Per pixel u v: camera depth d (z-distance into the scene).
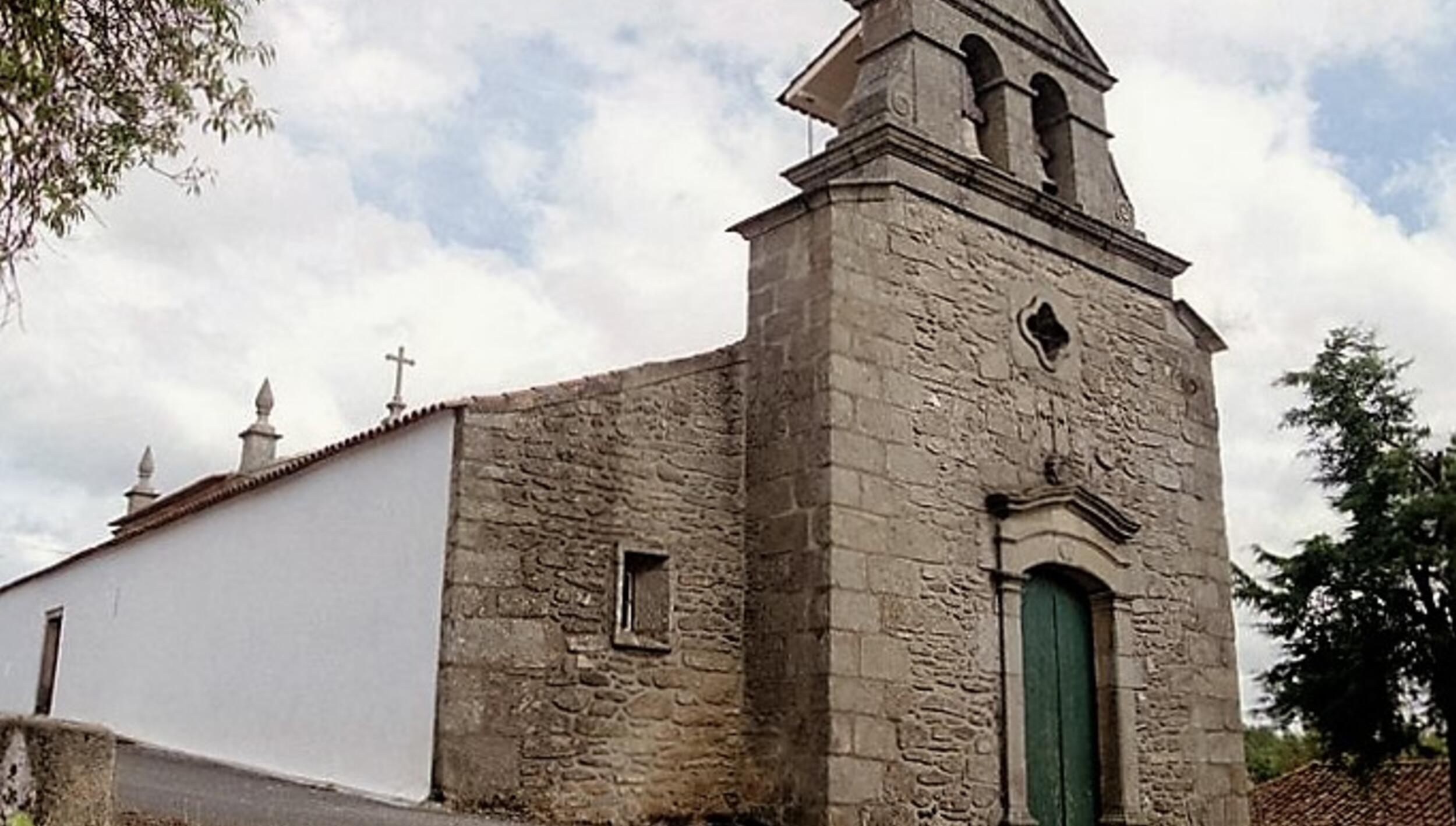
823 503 11.21
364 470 12.02
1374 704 17.27
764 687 11.36
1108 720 13.06
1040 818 12.23
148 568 17.14
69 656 19.25
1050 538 12.84
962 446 12.34
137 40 6.93
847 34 14.10
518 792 10.24
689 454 11.83
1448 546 16.58
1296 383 19.11
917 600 11.54
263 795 10.01
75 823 5.82
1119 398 14.24
